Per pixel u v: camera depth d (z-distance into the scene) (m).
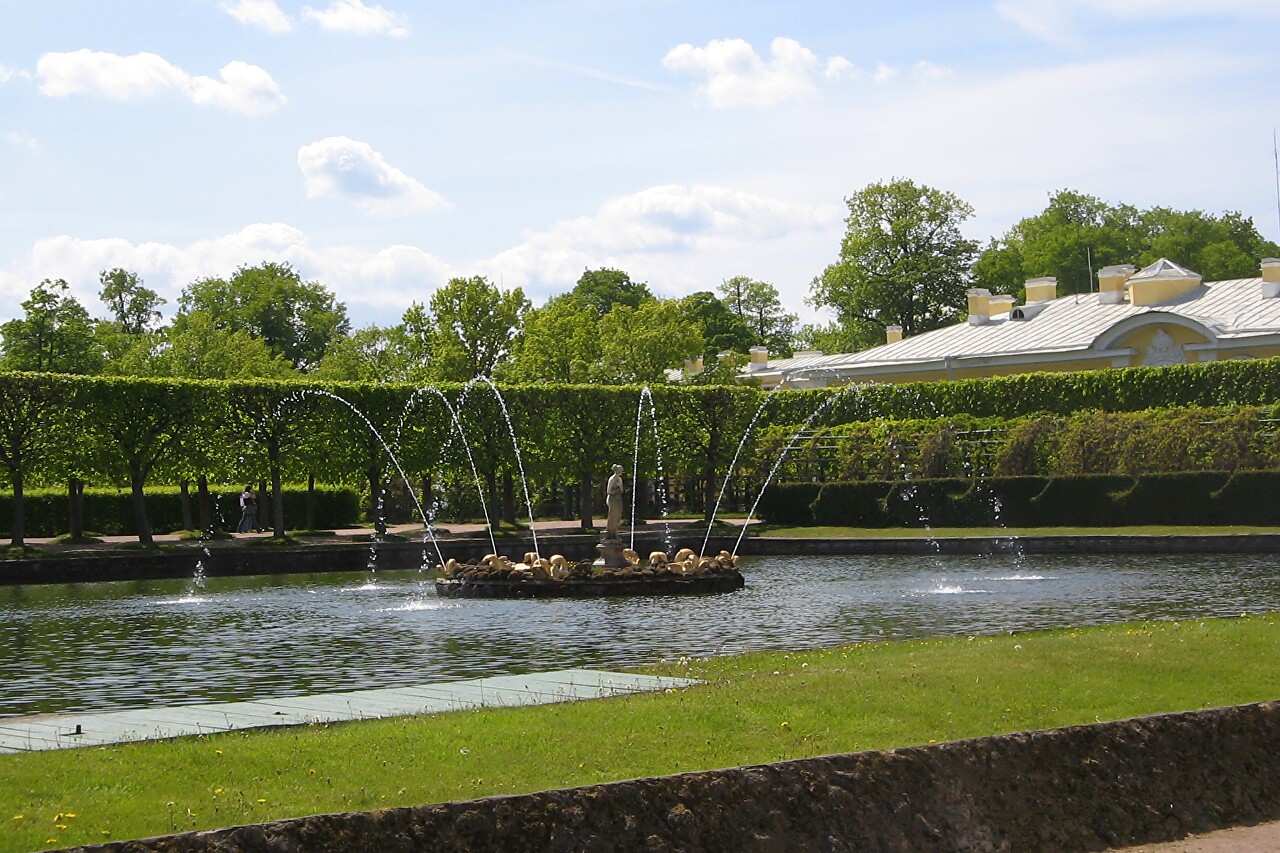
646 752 9.73
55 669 17.70
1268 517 38.56
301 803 8.44
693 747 9.88
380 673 16.92
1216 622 16.17
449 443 45.16
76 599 27.58
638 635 20.27
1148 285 58.47
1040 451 44.59
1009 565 32.19
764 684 12.25
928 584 27.77
